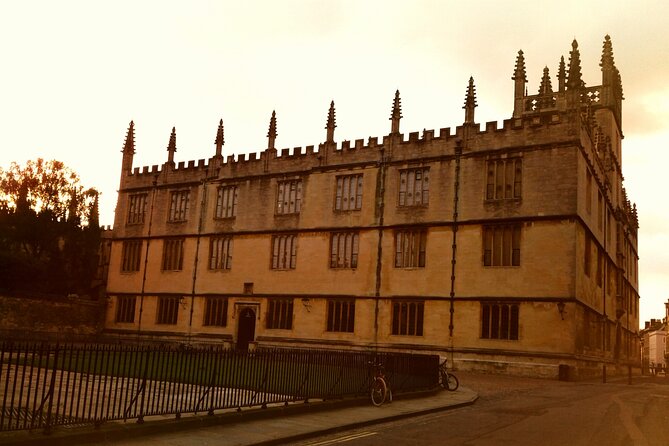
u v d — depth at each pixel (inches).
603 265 1924.2
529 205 1567.4
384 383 830.5
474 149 1674.5
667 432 639.1
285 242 1953.7
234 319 1988.2
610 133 2322.8
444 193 1697.8
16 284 2206.0
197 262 2103.8
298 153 1980.8
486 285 1587.1
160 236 2208.4
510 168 1620.3
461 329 1599.4
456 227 1659.7
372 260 1772.9
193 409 610.2
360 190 1847.9
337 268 1828.2
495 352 1536.7
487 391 1104.2
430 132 1750.7
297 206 1952.5
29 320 2005.4
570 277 1483.8
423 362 1001.5
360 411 752.3
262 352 700.0
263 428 596.4
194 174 2191.2
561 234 1514.5
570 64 1605.6
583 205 1593.3
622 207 2536.9
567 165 1539.1
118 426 510.0
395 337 1695.4
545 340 1486.2
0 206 2375.7
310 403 724.0
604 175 2009.1
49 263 2391.7
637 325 2997.0
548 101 2346.2
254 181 2050.9
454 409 845.2
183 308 2095.2
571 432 629.6
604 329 1888.5
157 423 538.3
